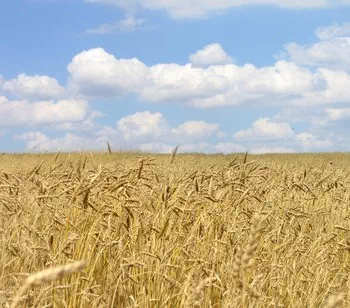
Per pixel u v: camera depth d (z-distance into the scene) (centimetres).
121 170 728
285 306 596
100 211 590
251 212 718
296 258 679
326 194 1030
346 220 916
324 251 704
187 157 2992
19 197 742
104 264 579
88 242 565
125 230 625
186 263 612
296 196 934
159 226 643
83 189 583
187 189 777
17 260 573
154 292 542
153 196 704
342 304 562
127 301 527
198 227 650
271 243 705
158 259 563
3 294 495
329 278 668
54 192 700
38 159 2148
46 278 165
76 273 532
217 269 600
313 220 901
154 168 816
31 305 494
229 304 471
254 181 905
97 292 535
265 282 589
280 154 4588
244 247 637
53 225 609
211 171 810
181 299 518
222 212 711
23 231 614
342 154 4509
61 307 509
